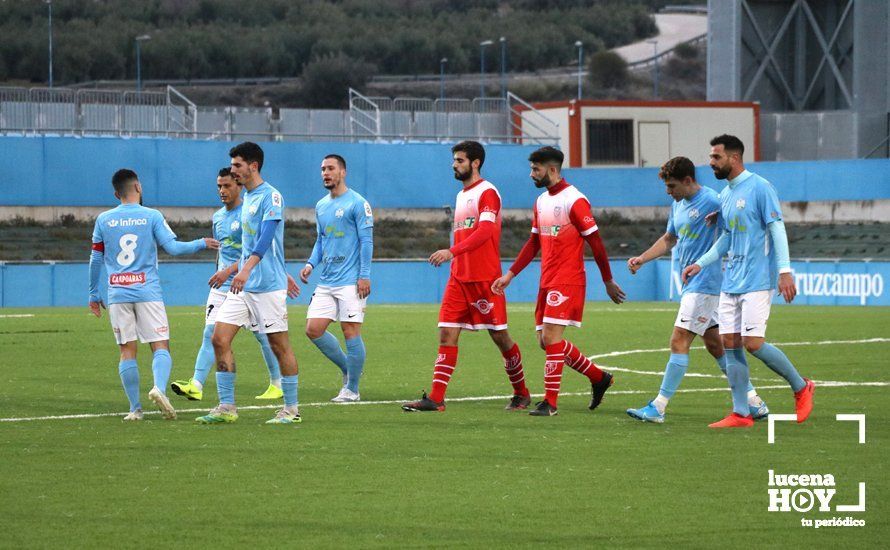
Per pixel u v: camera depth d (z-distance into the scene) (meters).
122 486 16.64
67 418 23.70
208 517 14.78
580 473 17.66
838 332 49.53
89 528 14.21
